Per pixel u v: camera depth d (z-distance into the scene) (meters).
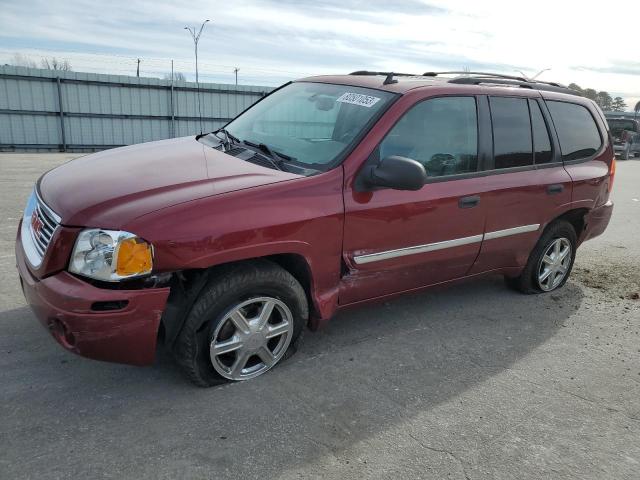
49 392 2.97
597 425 3.06
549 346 4.00
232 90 27.05
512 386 3.41
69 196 2.92
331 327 4.03
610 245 7.10
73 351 2.70
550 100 4.66
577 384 3.49
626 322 4.54
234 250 2.84
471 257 4.10
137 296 2.65
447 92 3.82
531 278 4.86
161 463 2.49
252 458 2.58
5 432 2.62
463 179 3.87
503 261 4.43
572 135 4.82
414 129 3.61
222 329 3.03
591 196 4.91
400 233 3.54
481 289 5.05
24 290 3.03
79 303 2.57
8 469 2.38
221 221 2.80
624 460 2.78
